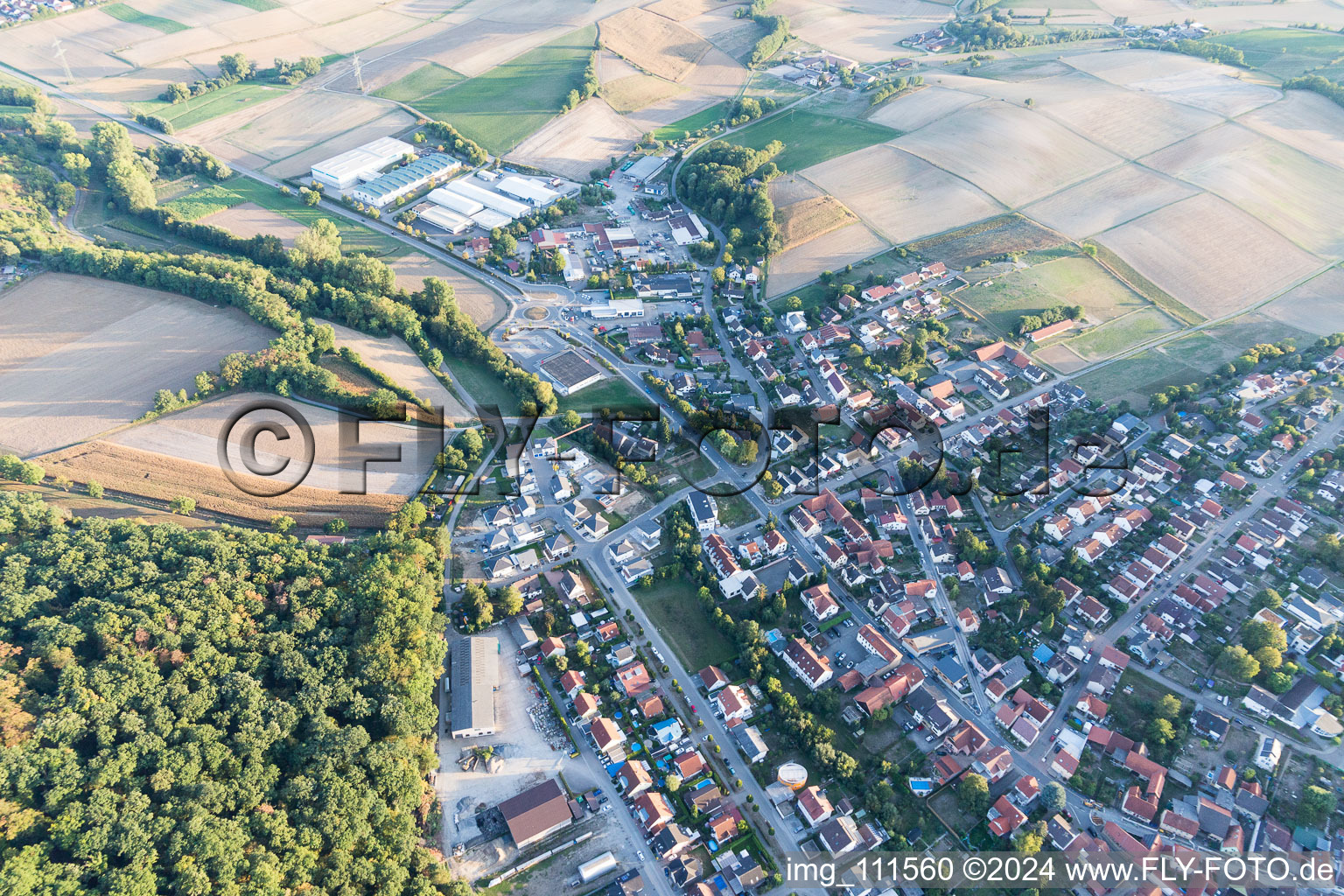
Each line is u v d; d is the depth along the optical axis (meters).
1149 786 163.25
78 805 135.50
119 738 148.38
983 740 171.88
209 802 140.25
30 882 123.88
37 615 171.62
